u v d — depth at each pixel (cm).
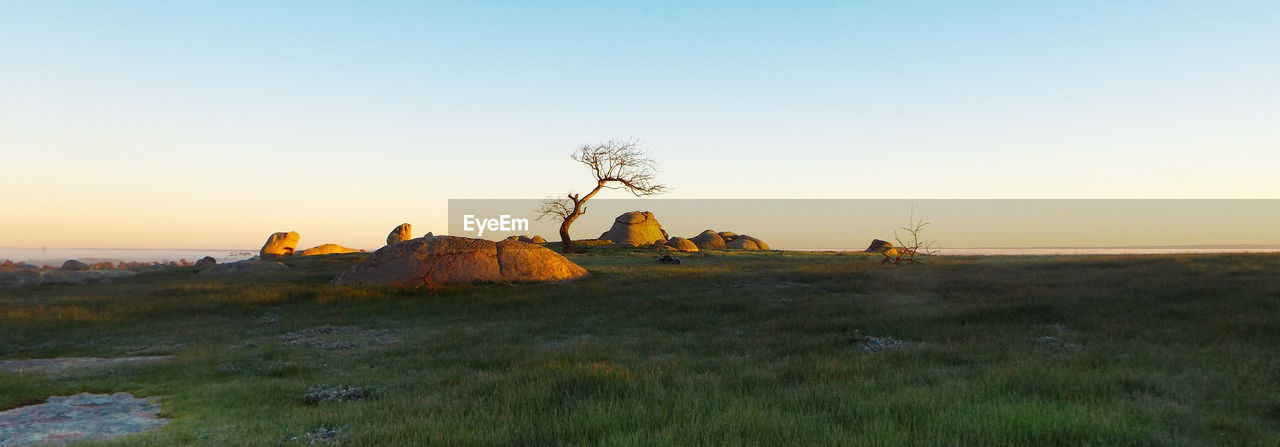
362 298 2880
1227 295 1944
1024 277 2842
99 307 2636
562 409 880
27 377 1233
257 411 938
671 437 699
